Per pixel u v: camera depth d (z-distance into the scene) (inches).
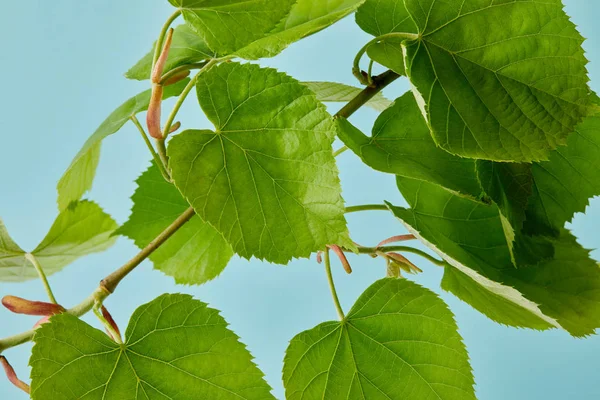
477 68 30.4
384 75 32.3
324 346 32.1
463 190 32.0
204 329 31.0
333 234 30.4
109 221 33.7
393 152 32.2
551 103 30.3
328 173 30.4
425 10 30.3
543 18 30.2
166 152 30.6
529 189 32.2
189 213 31.4
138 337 30.9
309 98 30.4
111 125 33.5
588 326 32.4
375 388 32.1
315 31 30.3
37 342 30.4
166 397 31.0
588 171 33.2
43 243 33.1
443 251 31.0
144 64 33.5
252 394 31.0
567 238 33.1
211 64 30.9
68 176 34.5
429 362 32.0
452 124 30.2
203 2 29.8
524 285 32.6
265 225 30.6
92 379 30.7
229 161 30.5
